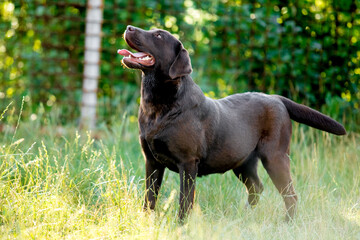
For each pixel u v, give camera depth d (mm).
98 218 6887
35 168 7664
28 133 10344
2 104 12320
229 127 7688
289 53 12750
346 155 10555
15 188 6984
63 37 13164
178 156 7191
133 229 6520
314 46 12773
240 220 7070
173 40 7363
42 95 13008
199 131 7273
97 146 10352
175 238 6230
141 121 7332
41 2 12758
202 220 6742
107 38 13109
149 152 7387
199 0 12875
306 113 8508
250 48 12906
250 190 8508
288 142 8328
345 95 13148
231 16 12688
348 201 8422
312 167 9695
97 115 12531
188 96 7211
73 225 6555
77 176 7832
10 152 8227
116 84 13102
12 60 12938
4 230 6195
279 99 8531
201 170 7699
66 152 9133
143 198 7504
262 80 12945
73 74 12586
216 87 13031
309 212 7953
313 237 6656
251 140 7980
